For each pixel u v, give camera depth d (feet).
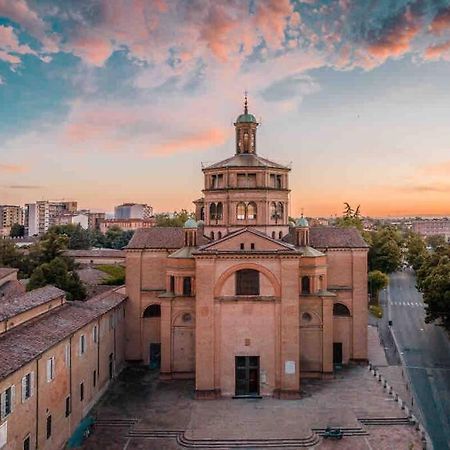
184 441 140.26
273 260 172.14
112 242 645.10
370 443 139.85
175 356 189.78
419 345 241.14
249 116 209.87
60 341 131.64
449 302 211.00
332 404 164.25
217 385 171.63
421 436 143.64
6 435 102.53
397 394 175.73
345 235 208.64
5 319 126.62
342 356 204.13
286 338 170.81
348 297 203.82
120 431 147.54
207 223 203.51
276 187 201.87
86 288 276.00
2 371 101.91
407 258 550.77
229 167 195.72
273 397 170.71
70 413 140.67
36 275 252.62
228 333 172.76
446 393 177.99
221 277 172.04
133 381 187.73
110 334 184.14
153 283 207.51
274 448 137.90
